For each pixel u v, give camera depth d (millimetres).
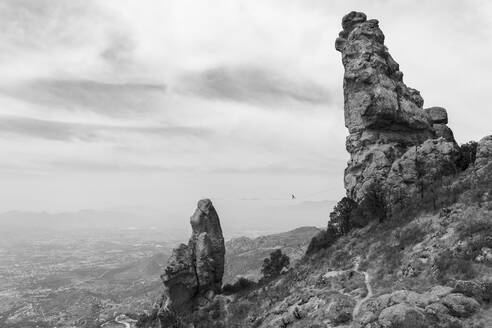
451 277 35250
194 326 67250
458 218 45781
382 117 74500
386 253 49469
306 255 72438
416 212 55750
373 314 33844
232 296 72688
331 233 72062
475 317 28672
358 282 45406
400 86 79938
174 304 73812
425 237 46781
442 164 61594
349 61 82125
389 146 73438
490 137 57438
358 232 64500
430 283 36406
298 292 53625
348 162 78562
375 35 82750
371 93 76188
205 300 73688
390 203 62969
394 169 65125
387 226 57969
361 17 87438
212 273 76750
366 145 75938
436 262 38281
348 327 35406
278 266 81875
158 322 80000
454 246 39750
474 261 35906
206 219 80750
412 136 75875
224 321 64500
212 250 78438
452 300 30328
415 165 63375
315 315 41875
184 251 76875
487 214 42906
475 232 39938
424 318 29641
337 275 49906
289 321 44875
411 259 42938
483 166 54688
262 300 63125
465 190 52438
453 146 63719
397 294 34375
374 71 77688
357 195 71875
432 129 78812
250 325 55656
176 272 74312
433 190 57438
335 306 40875
